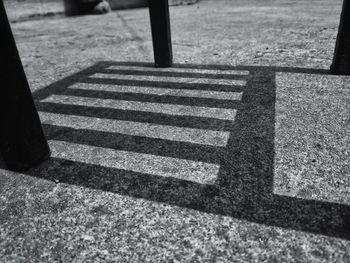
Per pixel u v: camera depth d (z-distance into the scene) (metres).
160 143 2.04
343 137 1.92
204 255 1.19
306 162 1.71
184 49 4.41
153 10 3.30
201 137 2.06
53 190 1.65
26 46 5.65
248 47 4.21
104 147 2.05
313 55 3.60
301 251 1.17
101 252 1.25
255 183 1.58
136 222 1.39
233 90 2.79
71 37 6.17
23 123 1.73
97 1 9.87
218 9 8.30
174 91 2.90
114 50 4.77
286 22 5.71
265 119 2.22
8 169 1.87
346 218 1.31
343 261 1.12
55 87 3.29
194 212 1.42
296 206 1.40
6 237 1.36
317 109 2.30
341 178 1.56
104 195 1.58
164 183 1.64
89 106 2.73
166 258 1.19
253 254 1.18
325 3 7.84
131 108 2.62
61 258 1.23
